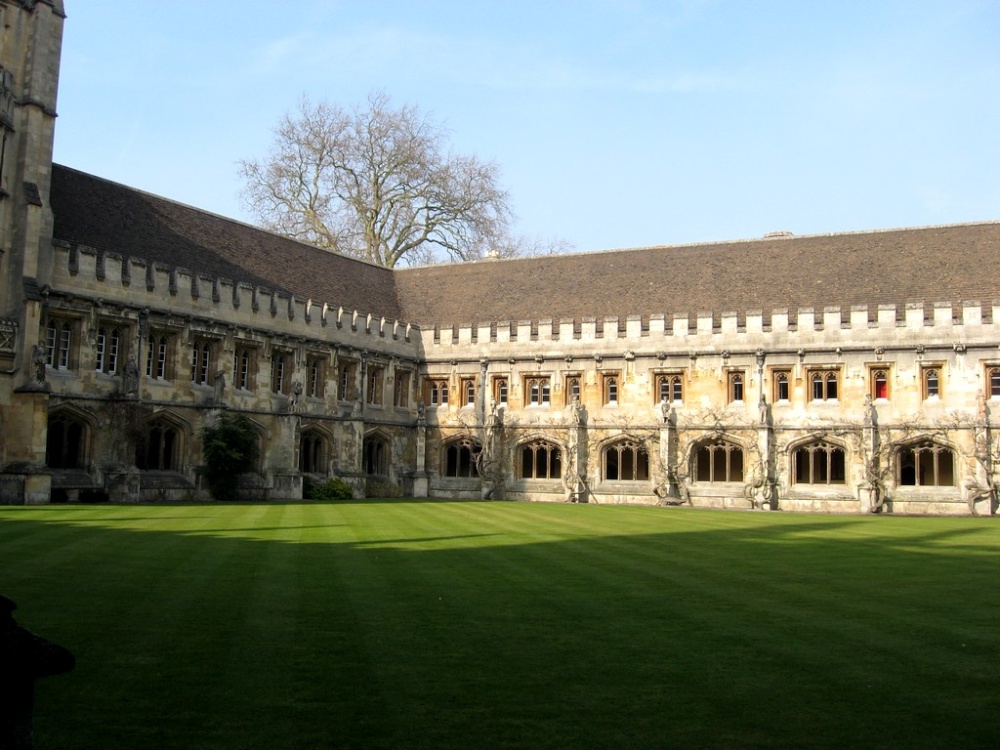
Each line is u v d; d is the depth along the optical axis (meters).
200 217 43.56
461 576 15.41
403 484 49.00
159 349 37.44
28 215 32.50
